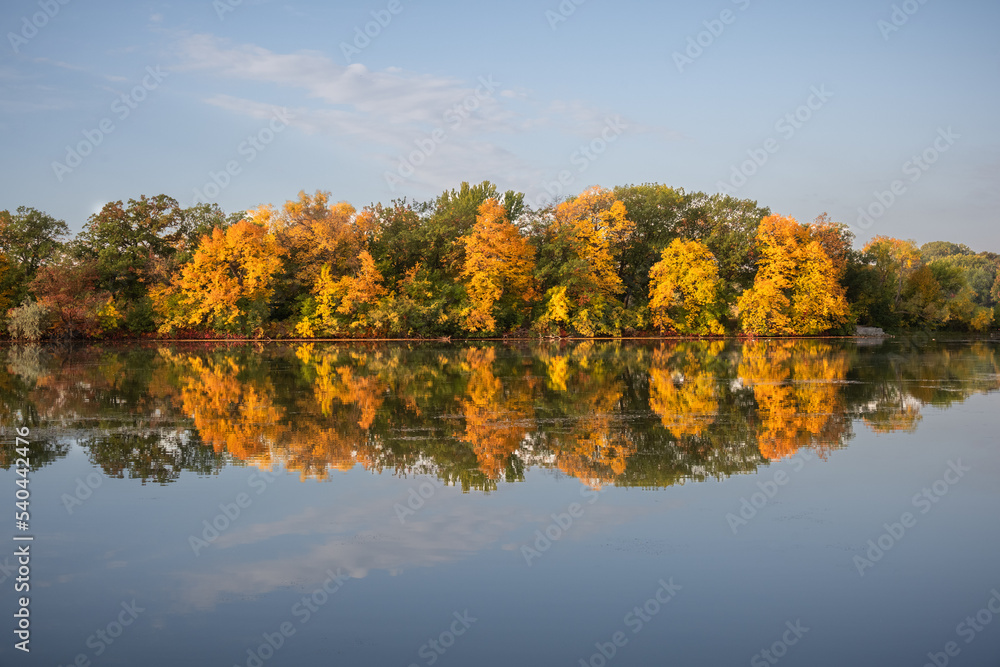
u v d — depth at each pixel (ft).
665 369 127.54
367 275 226.38
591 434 65.92
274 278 230.48
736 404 84.07
